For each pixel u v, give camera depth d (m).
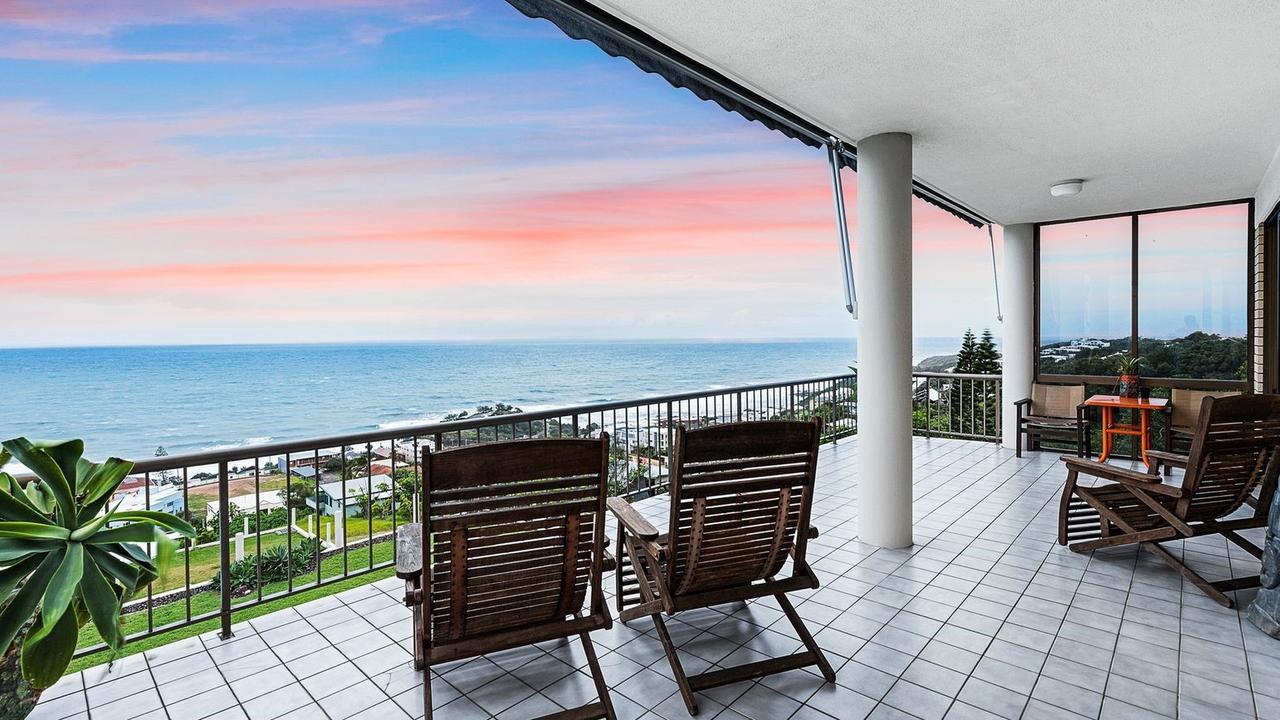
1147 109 3.91
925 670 2.70
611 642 3.00
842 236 4.68
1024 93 3.66
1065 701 2.46
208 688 2.64
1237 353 6.66
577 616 2.59
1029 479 6.10
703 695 2.55
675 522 2.53
